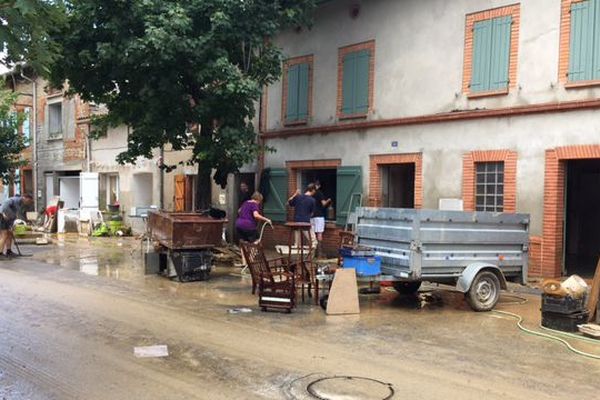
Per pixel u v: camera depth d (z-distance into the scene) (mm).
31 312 8570
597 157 10891
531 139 11859
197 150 14094
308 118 16938
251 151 13773
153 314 8586
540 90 11719
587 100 10945
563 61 11375
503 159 12281
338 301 8875
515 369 6188
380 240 9500
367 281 9383
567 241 16250
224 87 12906
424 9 13844
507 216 9719
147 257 12586
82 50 12898
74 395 5184
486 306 9203
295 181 17531
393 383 5645
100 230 21641
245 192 17859
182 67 13234
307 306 9445
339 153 16047
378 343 7176
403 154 14305
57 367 5980
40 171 28328
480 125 12727
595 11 10938
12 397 5121
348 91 15734
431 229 8906
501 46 12344
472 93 12820
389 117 14633
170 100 13406
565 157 11328
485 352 6848
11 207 15320
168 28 11898
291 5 13953
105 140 24203
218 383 5559
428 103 13727
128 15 12352
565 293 7832
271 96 18234
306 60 17000
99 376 5711
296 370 5996
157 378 5672
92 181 22719
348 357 6523
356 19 15516
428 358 6551
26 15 5047
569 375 6012
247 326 7957
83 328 7629
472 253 9375
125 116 14656
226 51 13164
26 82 28734
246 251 9852
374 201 15016
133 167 22781
